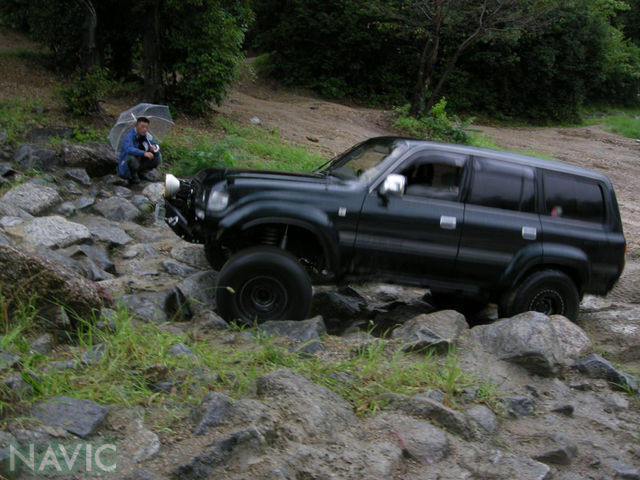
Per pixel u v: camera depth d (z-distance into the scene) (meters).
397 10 24.42
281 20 31.31
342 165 6.51
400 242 5.93
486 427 4.39
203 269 7.60
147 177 11.15
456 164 6.21
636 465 4.24
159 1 16.03
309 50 31.23
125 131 11.09
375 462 3.74
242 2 17.86
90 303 5.03
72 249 7.17
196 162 11.84
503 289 6.27
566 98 35.53
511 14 21.92
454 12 22.34
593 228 6.54
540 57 33.34
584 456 4.25
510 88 34.84
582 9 34.53
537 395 5.04
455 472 3.84
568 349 5.88
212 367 4.64
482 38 23.00
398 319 6.91
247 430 3.64
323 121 21.09
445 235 6.02
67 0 18.23
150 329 5.14
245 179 5.82
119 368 4.35
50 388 3.91
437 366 5.18
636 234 12.65
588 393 5.29
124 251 7.92
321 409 4.12
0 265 4.77
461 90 33.47
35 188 8.88
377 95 31.42
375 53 32.09
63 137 12.07
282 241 5.98
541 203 6.39
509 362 5.41
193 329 5.51
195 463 3.44
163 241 8.56
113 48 19.20
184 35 16.56
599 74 37.06
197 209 5.82
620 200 16.66
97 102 13.66
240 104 21.47
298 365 4.81
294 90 30.16
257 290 5.65
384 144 6.44
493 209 6.21
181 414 3.96
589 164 21.80
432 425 4.25
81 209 9.10
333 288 7.68
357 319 6.88
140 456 3.51
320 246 6.16
